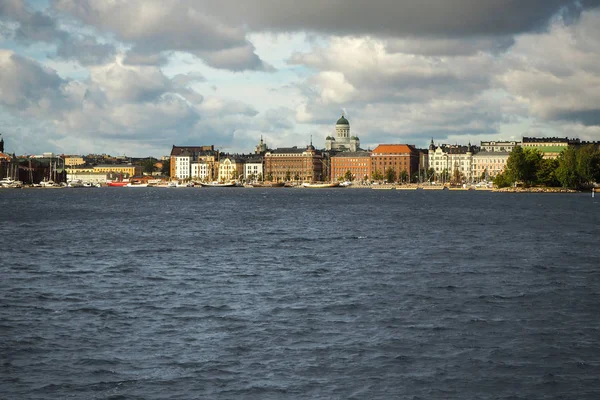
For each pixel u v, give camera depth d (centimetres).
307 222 13488
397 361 3625
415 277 6241
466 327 4300
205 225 12750
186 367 3547
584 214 15888
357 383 3325
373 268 6831
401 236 10306
